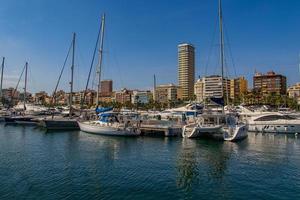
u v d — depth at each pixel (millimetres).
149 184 19531
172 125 48469
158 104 159000
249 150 33312
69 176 21125
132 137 44062
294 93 184250
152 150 32781
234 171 23203
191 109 60875
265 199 16953
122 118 51750
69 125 53875
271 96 132875
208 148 34562
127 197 17062
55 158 27281
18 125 62625
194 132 42188
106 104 164375
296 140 42594
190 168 24188
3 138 41688
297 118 52906
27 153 29594
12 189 18031
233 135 40312
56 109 81000
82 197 16875
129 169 23531
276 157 29062
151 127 46344
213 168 24281
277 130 51250
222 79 46156
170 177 21281
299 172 22938
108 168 23766
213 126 41844
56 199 16469
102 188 18547
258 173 22625
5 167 23375
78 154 29531
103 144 36750
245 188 18891
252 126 53094
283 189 18688
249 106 65000
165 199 16859
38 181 19750
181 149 33719
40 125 57656
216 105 44250
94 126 46594
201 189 18672
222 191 18312
